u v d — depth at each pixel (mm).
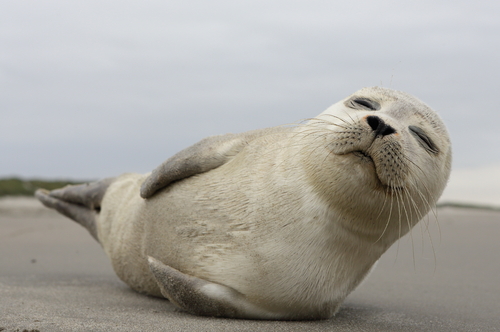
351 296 1549
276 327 1255
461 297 1551
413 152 1250
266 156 1348
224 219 1317
